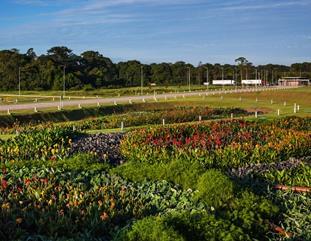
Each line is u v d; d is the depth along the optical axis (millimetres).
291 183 13305
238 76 173750
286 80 155125
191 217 8945
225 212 10281
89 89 113250
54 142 19344
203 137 19484
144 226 8312
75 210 10086
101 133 23141
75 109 49719
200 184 11617
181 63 162625
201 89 107875
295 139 18859
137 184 12656
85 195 11109
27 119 44031
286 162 15734
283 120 27469
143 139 19188
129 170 13570
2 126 41062
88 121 37906
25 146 18516
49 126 26078
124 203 11156
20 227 9445
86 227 9695
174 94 77125
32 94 94438
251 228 9758
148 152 17531
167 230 8062
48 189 11430
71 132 21609
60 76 119188
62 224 9508
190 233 8555
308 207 11148
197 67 162625
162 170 13102
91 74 130375
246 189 11742
